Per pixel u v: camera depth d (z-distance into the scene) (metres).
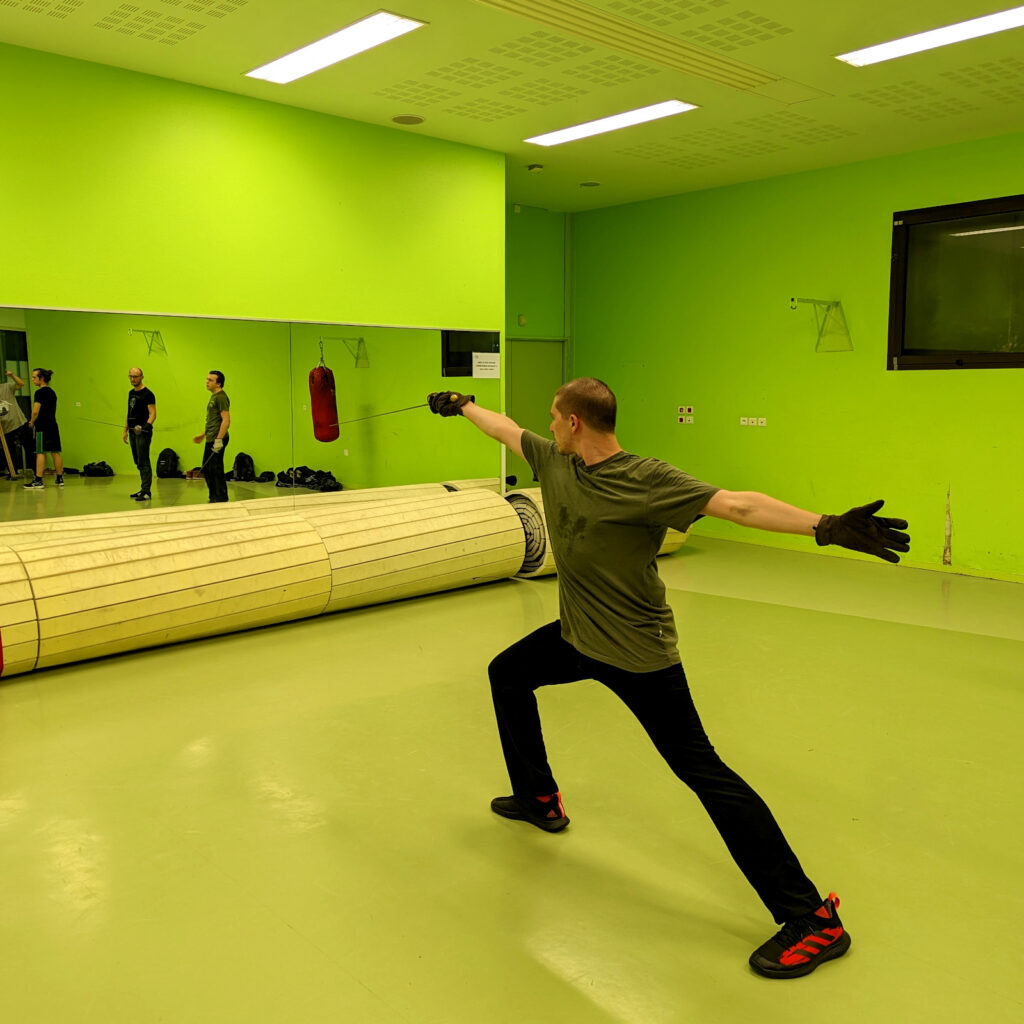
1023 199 6.68
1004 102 5.99
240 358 5.88
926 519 7.43
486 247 7.23
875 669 4.67
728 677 4.54
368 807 3.17
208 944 2.39
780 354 8.27
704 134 6.75
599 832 3.01
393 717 3.98
